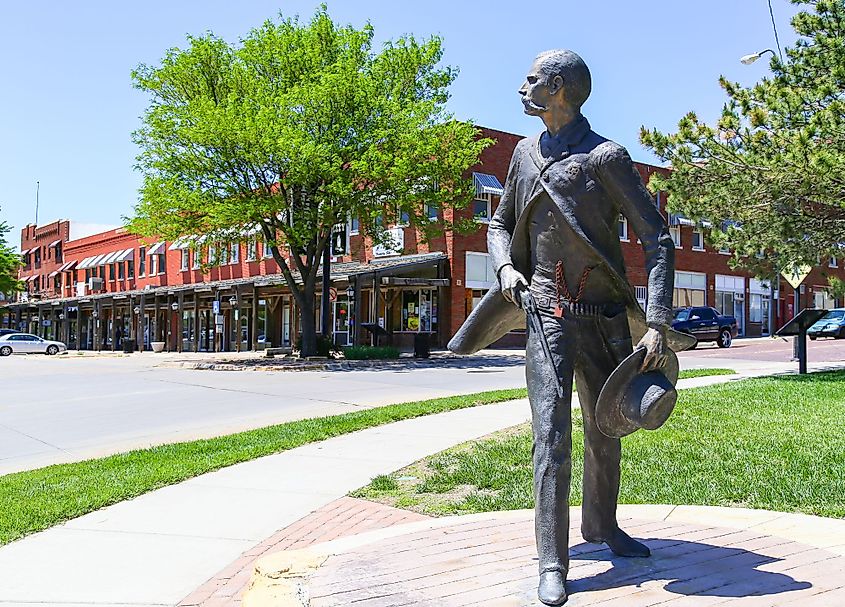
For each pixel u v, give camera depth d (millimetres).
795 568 3820
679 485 6770
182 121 25719
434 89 28609
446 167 26312
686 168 14633
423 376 20266
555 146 3824
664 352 3492
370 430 10547
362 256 39188
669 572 3746
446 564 3967
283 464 8391
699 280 44625
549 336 3727
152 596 4520
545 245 3826
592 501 4023
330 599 3479
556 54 3809
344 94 24984
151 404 15047
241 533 5848
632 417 3439
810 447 8227
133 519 6273
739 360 23953
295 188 26812
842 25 14406
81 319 60781
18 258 59812
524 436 9602
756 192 14156
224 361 28156
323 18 27641
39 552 5402
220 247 28953
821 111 13492
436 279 33781
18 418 13281
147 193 25422
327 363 25500
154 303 50344
